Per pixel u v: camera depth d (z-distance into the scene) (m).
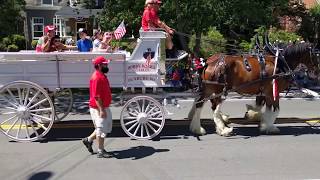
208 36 24.27
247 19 22.25
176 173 7.60
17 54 9.48
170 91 10.34
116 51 10.28
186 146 9.33
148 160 8.37
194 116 10.38
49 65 9.65
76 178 7.41
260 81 10.14
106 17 21.36
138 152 8.90
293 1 29.34
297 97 16.33
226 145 9.39
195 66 10.48
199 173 7.58
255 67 10.15
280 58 10.23
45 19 44.16
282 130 10.74
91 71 9.72
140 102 9.75
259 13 21.59
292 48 10.34
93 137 8.69
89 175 7.55
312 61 10.48
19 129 9.78
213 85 10.16
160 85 9.80
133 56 9.72
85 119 12.18
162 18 20.80
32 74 9.65
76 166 8.05
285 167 7.89
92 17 26.27
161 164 8.12
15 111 9.52
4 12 30.98
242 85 10.14
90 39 12.19
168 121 11.53
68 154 8.82
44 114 10.34
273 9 25.41
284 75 10.20
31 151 9.04
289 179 7.25
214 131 10.64
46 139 9.95
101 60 8.41
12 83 9.45
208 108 13.93
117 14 20.86
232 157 8.52
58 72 9.68
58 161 8.37
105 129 8.51
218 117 10.30
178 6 20.05
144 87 9.83
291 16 29.59
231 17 21.08
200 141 9.73
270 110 10.37
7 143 9.66
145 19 9.92
